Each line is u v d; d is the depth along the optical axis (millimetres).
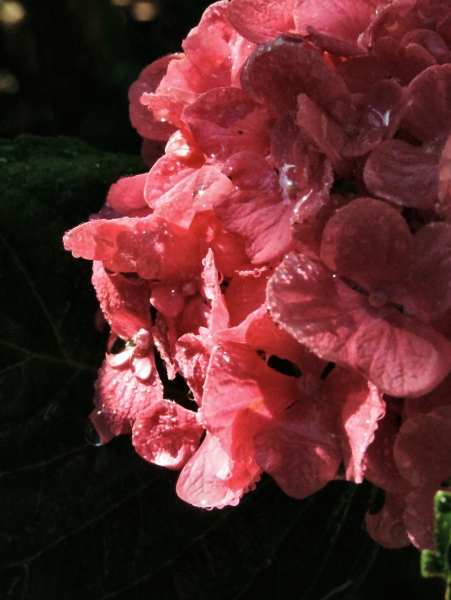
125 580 310
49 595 308
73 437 321
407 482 258
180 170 291
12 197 333
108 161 355
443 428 251
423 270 254
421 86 261
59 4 418
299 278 253
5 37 424
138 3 412
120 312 295
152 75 328
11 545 310
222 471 266
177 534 314
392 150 258
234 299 271
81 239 283
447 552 230
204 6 406
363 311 254
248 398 264
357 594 303
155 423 284
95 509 316
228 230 268
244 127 278
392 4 268
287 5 285
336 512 313
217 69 298
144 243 280
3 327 323
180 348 273
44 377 323
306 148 261
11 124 430
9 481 314
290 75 263
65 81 426
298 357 266
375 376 246
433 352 249
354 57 268
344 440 257
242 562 311
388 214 250
